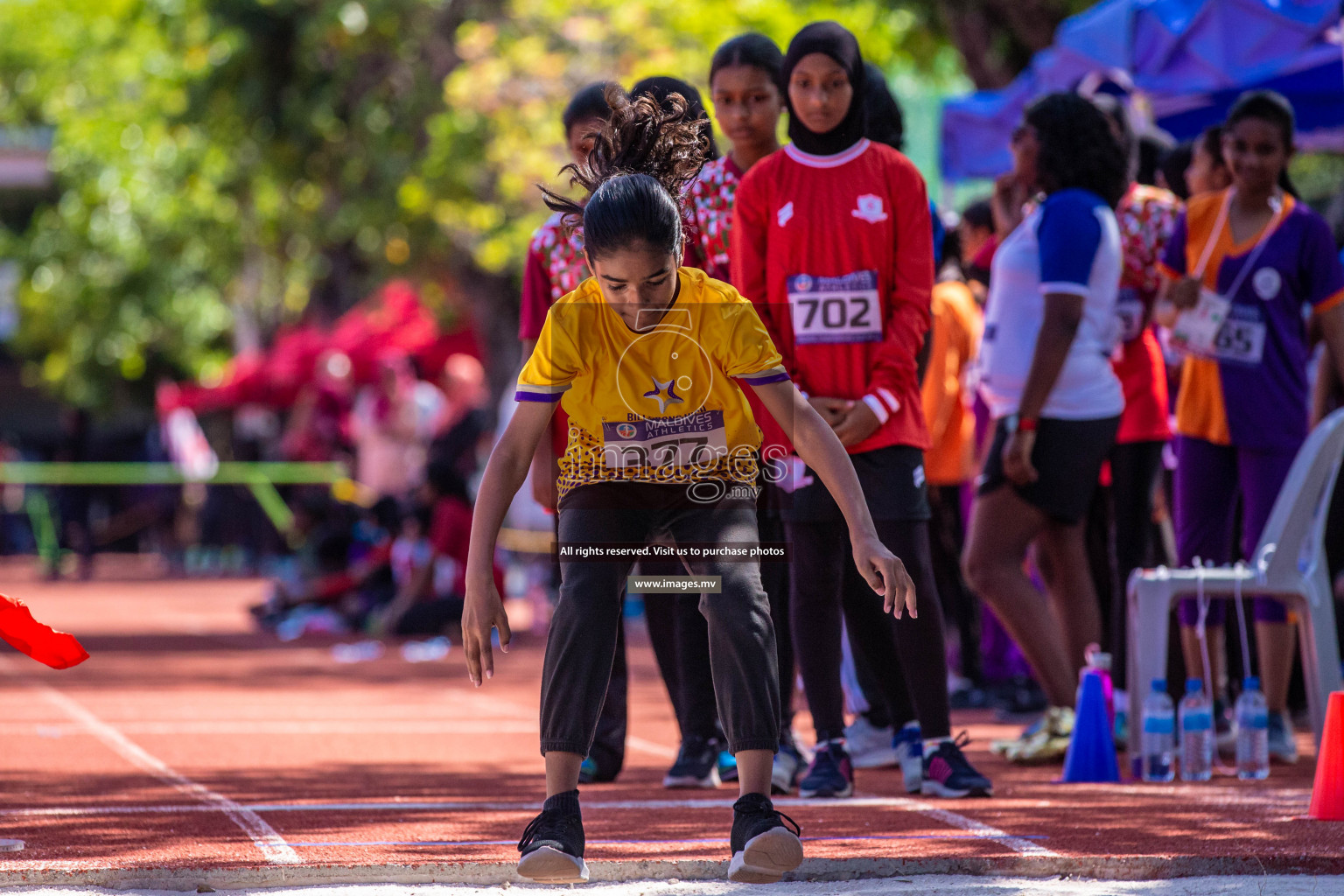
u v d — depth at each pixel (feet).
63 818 52.95
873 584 40.65
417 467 212.84
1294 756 71.77
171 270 375.04
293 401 298.76
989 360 71.97
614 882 43.78
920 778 60.90
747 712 41.37
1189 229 73.82
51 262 395.55
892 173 59.88
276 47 251.60
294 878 42.78
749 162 65.41
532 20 218.38
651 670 127.24
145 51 280.72
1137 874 44.21
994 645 98.48
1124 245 75.82
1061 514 69.31
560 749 41.16
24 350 435.94
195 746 77.10
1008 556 69.97
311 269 334.85
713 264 65.87
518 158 213.66
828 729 60.59
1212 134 78.43
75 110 330.95
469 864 43.60
